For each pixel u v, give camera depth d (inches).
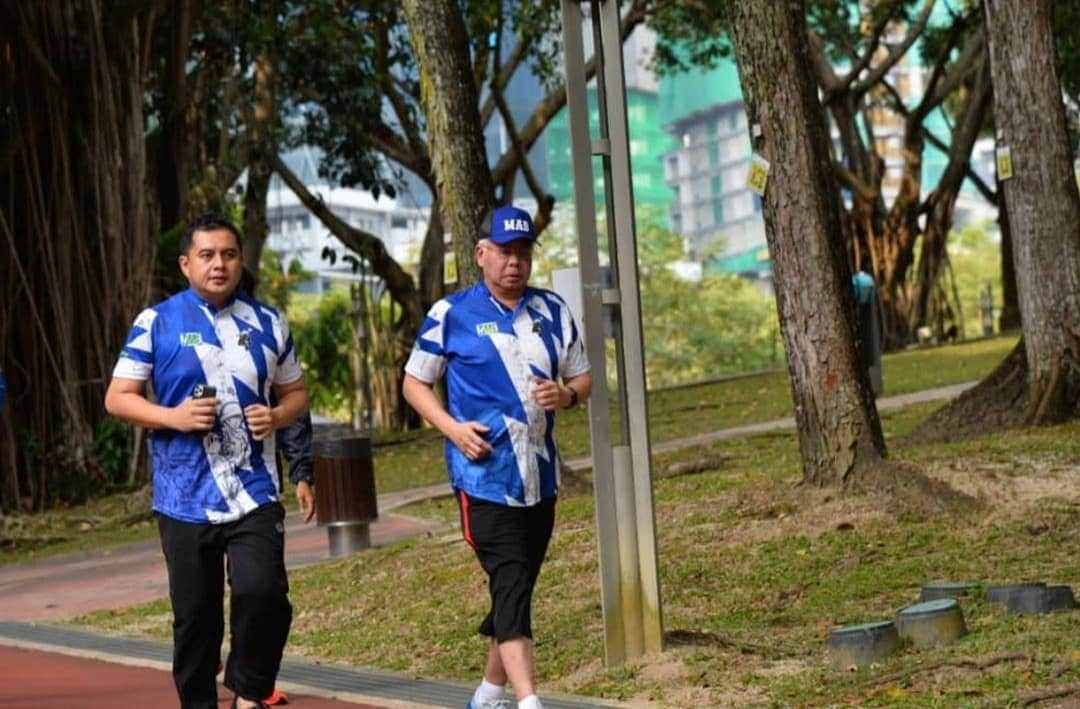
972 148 1573.6
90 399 829.2
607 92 326.6
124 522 741.9
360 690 341.7
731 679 313.6
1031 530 421.1
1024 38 583.8
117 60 837.2
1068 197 583.5
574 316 330.6
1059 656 290.7
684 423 933.8
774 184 469.1
